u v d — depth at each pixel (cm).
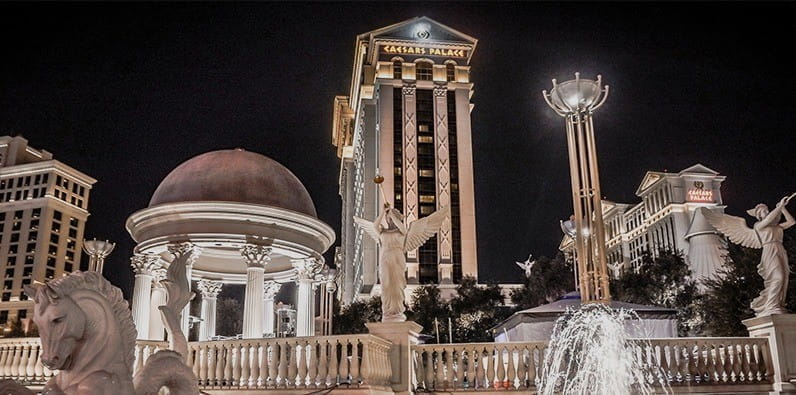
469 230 10794
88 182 13725
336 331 6150
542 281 5722
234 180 1850
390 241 1420
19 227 12638
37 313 591
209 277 2459
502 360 1380
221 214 1780
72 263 13138
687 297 4275
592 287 1720
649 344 1423
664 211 11088
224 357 1273
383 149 11062
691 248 4131
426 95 11494
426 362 1408
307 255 1989
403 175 11006
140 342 1327
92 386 603
